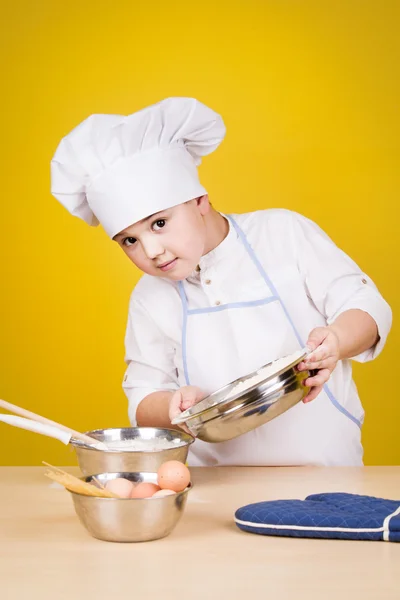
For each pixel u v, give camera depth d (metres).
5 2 3.66
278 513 1.15
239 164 3.61
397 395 3.53
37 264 3.65
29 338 3.65
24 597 0.93
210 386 1.74
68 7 3.66
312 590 0.94
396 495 1.36
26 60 3.67
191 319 1.76
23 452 3.63
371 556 1.05
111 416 3.63
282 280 1.76
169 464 1.20
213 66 3.62
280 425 1.74
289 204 3.60
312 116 3.59
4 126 3.67
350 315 1.61
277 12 3.61
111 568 1.02
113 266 3.63
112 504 1.10
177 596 0.93
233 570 1.01
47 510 1.30
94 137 1.50
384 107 3.58
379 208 3.57
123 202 1.51
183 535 1.16
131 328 1.86
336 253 1.77
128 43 3.64
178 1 3.63
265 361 1.73
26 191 3.66
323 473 1.53
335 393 1.77
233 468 1.59
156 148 1.55
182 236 1.53
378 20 3.58
